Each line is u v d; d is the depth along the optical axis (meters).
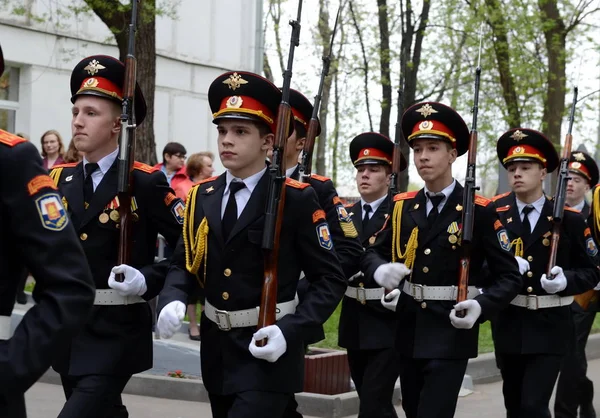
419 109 5.73
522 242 6.70
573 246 6.70
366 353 6.58
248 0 19.52
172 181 10.55
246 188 4.57
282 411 4.47
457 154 5.79
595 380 9.92
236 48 19.34
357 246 6.05
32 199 2.85
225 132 4.55
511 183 6.88
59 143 11.20
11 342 2.76
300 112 6.21
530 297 6.46
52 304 2.79
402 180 14.08
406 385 5.74
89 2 11.13
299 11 4.51
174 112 17.94
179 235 5.01
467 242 5.41
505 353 6.50
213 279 4.53
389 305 5.67
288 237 4.50
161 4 14.41
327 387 7.70
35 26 15.23
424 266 5.57
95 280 4.86
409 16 15.92
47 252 2.82
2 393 2.74
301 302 4.92
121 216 4.85
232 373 4.45
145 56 11.67
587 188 8.95
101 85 4.89
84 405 4.68
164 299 4.54
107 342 4.80
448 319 5.49
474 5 17.28
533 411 6.32
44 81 15.54
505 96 17.97
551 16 17.14
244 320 4.46
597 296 7.75
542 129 17.69
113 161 4.98
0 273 2.86
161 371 8.31
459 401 8.62
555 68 17.36
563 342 6.48
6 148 2.86
